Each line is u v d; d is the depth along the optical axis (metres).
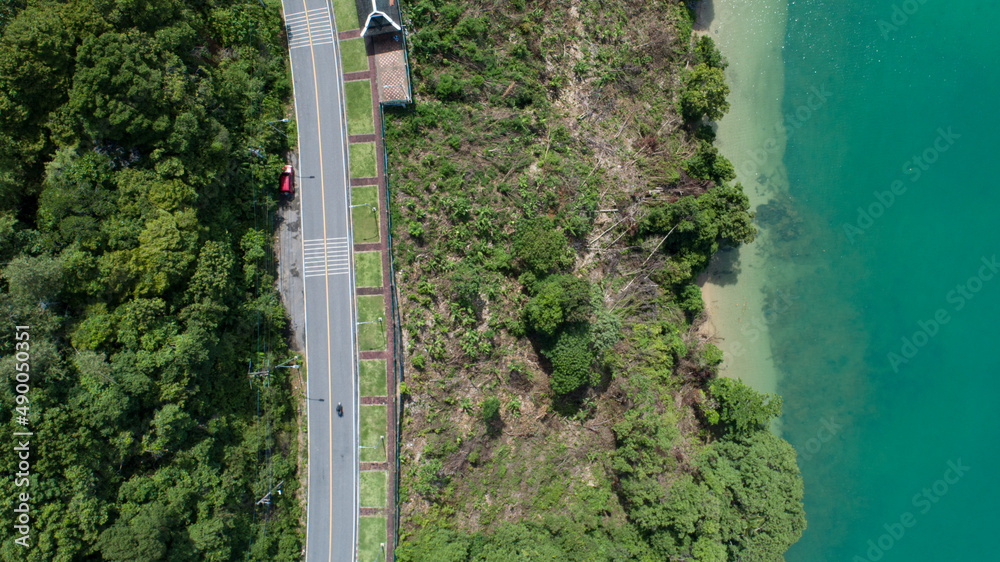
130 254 42.59
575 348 54.75
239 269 51.12
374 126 53.94
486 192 55.59
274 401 52.09
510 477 57.34
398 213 54.00
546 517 56.66
